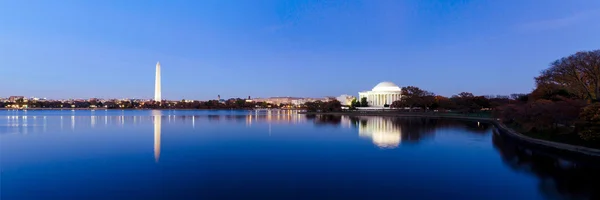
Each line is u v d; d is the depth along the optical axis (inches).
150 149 2277.3
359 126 4512.8
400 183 1408.7
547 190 1330.0
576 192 1307.8
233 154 2075.5
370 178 1483.8
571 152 2176.4
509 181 1455.5
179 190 1298.0
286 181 1427.2
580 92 3875.5
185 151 2190.0
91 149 2271.2
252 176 1509.6
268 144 2546.8
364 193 1272.1
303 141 2738.7
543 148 2352.4
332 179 1464.1
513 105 3661.4
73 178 1471.5
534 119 2810.0
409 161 1862.7
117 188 1321.4
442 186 1373.0
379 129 3986.2
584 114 2190.0
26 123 5083.7
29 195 1238.9
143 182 1406.3
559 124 3166.8
